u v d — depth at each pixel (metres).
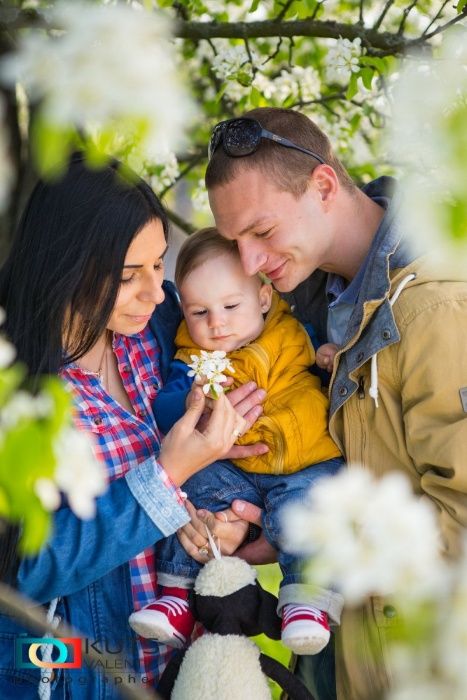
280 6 3.44
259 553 2.31
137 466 2.11
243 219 2.25
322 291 2.56
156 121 0.98
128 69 0.96
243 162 2.23
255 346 2.41
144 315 2.22
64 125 0.99
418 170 1.24
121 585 2.20
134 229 2.11
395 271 2.13
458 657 1.25
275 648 3.75
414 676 1.32
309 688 2.38
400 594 1.24
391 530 1.19
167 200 4.36
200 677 2.05
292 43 3.33
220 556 2.19
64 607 2.16
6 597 1.71
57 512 2.07
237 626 2.13
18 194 3.29
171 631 2.12
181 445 2.11
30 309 2.13
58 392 1.15
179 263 2.49
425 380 2.02
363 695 2.14
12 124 3.21
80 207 2.12
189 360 2.41
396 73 3.27
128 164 2.20
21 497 1.14
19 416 1.12
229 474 2.36
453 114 1.10
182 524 2.09
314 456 2.31
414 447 2.05
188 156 4.02
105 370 2.32
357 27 3.07
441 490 2.03
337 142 3.68
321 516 1.20
